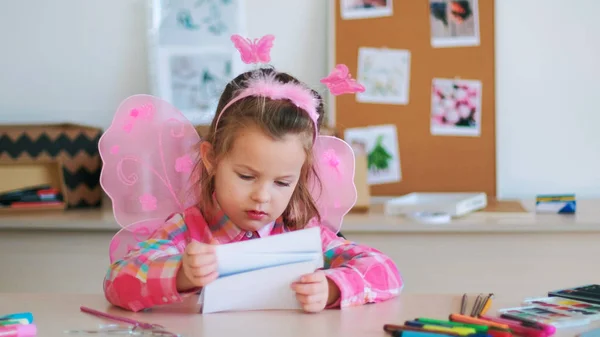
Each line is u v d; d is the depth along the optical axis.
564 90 2.46
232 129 1.10
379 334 0.91
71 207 2.25
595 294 1.10
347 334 0.91
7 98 2.48
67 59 2.47
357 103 2.43
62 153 2.24
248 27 2.44
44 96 2.48
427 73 2.43
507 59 2.46
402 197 2.26
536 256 1.95
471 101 2.43
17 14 2.46
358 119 2.43
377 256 1.17
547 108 2.47
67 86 2.47
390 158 2.43
